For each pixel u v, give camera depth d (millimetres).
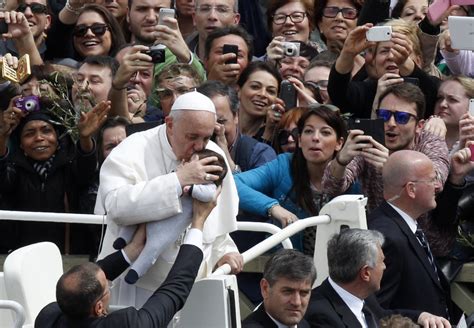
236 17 39406
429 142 31078
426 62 37156
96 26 37000
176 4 40969
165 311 21516
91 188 30328
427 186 28312
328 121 29906
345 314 25562
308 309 25453
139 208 22625
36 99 30422
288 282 23844
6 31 36000
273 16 39375
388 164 28578
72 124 30562
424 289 28062
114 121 30938
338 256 25641
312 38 40312
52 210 30391
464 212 31000
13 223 30531
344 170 29531
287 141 32312
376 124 29844
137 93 34062
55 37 38719
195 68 33375
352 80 35219
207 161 22719
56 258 24297
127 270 23422
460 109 33875
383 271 27125
